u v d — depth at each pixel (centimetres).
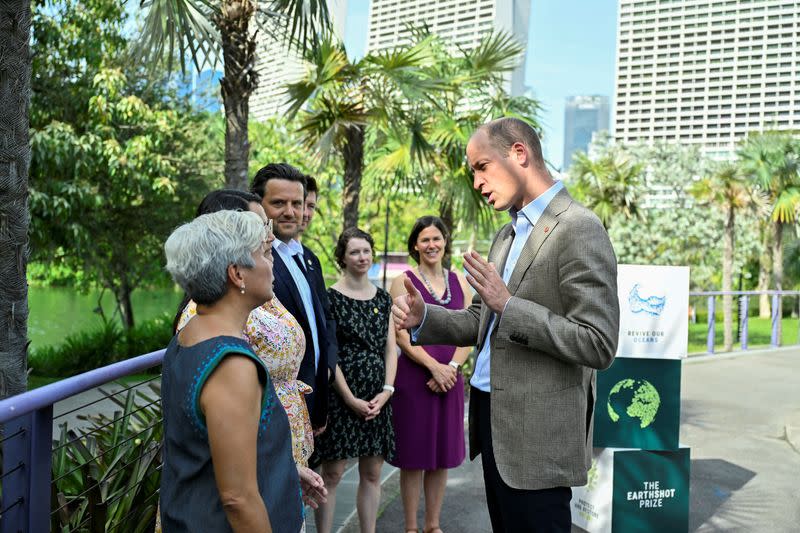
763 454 534
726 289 2116
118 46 1163
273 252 272
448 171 904
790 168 2108
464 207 904
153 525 252
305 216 313
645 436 358
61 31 1095
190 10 493
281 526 153
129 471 264
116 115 1196
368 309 343
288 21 560
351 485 441
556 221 220
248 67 583
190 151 1385
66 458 269
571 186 2755
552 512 218
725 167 2162
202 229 154
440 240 392
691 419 654
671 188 3000
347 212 784
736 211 2261
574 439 218
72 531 228
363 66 737
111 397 216
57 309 2353
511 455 218
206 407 142
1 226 299
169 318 1394
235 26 574
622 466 353
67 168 1114
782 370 955
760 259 3331
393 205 2236
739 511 409
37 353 1277
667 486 359
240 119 588
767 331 2384
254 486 142
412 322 256
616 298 210
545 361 217
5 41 298
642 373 357
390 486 446
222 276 151
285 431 161
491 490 237
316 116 758
